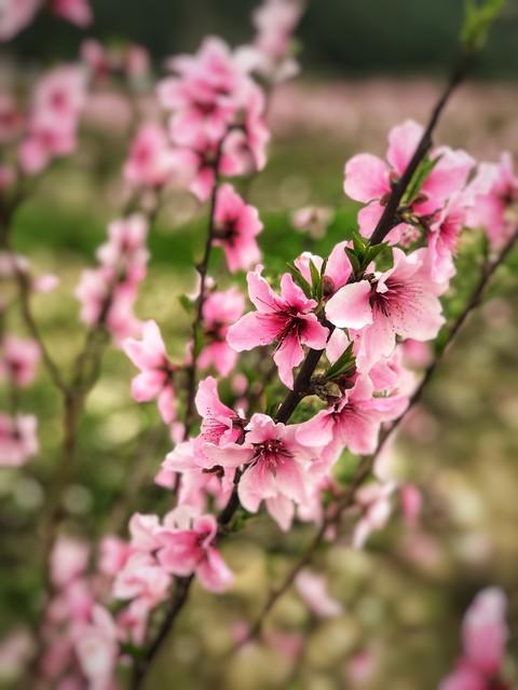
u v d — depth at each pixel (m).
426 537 1.01
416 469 1.11
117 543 0.52
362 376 0.33
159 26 6.69
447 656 0.86
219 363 0.41
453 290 0.48
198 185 0.47
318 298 0.32
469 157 0.35
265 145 0.46
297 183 2.16
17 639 0.77
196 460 0.33
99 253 0.60
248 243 0.42
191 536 0.38
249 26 6.89
